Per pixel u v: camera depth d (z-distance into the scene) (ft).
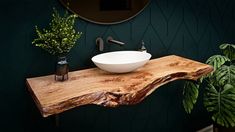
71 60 5.47
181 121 8.07
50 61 5.24
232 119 6.02
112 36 5.96
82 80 4.65
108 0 5.68
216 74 6.44
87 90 4.10
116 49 6.08
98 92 4.01
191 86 6.37
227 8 8.55
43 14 5.00
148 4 6.38
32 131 5.29
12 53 4.83
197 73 5.16
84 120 5.95
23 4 4.77
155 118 7.35
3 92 4.88
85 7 5.39
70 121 5.74
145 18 6.45
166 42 7.03
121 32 6.09
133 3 6.07
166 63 5.65
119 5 5.85
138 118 6.95
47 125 5.42
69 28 4.49
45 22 5.06
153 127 7.38
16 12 4.74
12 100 4.99
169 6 6.88
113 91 4.09
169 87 7.43
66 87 4.28
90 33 5.62
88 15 5.46
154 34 6.72
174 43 7.24
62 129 5.65
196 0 7.49
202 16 7.79
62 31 4.38
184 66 5.39
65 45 4.45
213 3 8.02
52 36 4.36
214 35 8.35
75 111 5.76
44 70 5.21
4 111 4.94
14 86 4.97
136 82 4.47
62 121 5.61
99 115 6.18
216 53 8.60
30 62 5.04
